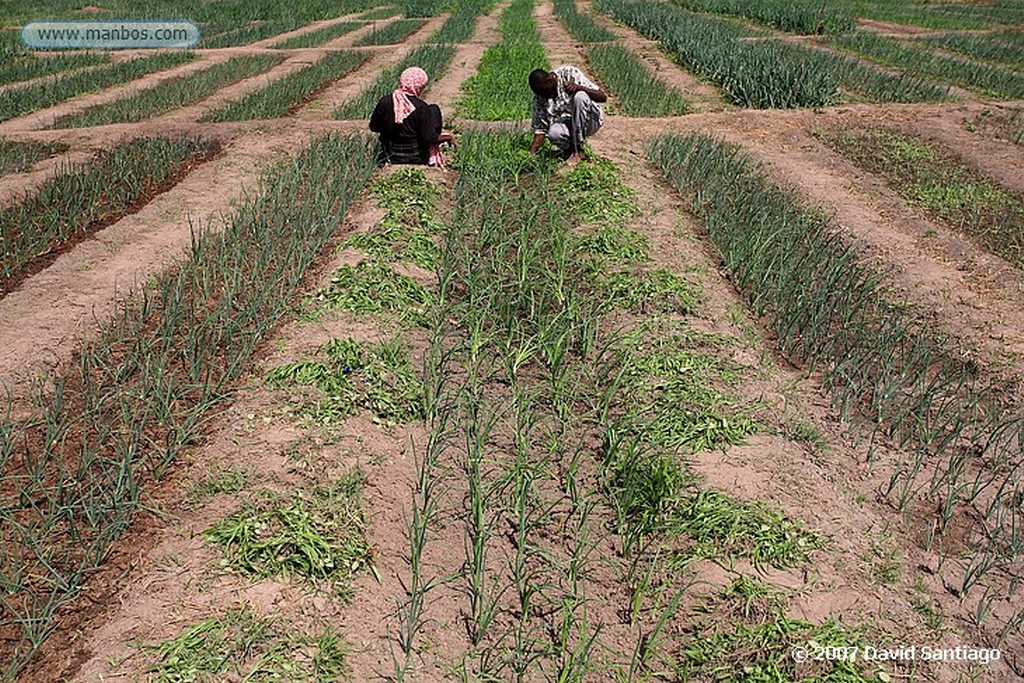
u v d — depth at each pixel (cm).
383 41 2534
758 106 1473
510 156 1027
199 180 995
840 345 652
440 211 899
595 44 2256
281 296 676
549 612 410
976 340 675
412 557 402
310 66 1989
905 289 765
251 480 469
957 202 993
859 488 495
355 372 577
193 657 357
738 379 600
